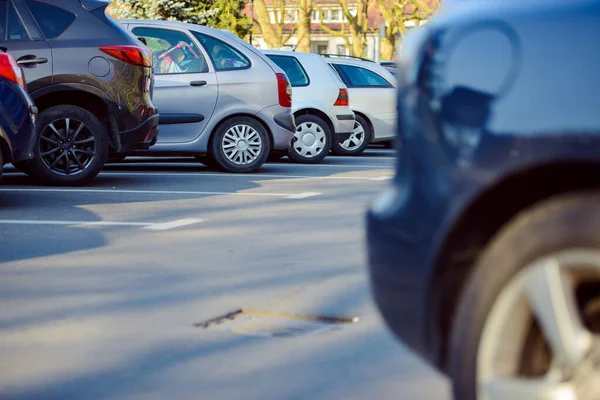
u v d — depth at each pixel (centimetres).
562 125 265
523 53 278
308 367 429
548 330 270
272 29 4931
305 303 548
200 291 577
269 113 1382
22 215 890
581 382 267
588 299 278
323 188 1152
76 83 1110
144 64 1148
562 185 279
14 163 1120
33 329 491
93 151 1132
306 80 1633
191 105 1352
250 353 450
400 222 309
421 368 425
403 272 308
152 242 749
